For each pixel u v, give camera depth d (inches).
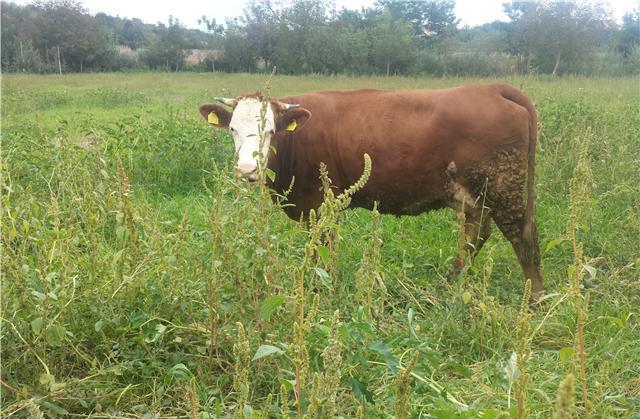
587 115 343.0
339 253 198.4
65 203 190.5
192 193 303.6
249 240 138.9
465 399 128.5
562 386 61.2
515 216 190.5
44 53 1792.6
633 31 1836.9
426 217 259.3
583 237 217.6
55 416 121.3
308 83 1125.7
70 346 134.2
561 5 1430.9
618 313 167.6
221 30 2001.7
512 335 151.9
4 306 126.8
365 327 111.0
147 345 139.0
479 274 199.0
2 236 131.1
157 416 119.0
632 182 253.9
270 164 205.2
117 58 1884.8
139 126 353.4
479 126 184.5
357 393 109.8
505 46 1572.3
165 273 146.8
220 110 210.5
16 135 317.4
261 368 131.6
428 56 1535.4
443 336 159.6
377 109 195.9
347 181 203.9
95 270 141.6
